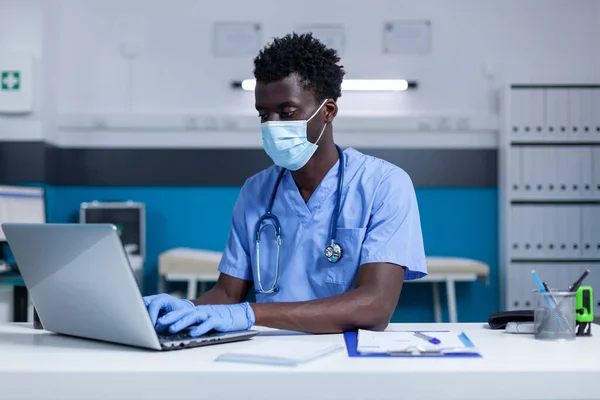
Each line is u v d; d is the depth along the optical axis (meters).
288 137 1.40
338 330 1.22
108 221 3.76
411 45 3.99
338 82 1.47
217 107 4.01
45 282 1.10
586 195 3.71
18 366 0.89
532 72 3.99
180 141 3.97
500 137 3.91
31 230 1.05
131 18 4.02
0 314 2.76
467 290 3.91
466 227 3.94
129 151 3.96
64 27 4.01
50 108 3.86
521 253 3.71
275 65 1.38
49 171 3.85
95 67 4.01
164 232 3.95
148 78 4.01
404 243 1.38
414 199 1.47
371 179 1.47
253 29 4.00
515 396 0.86
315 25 3.99
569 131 3.71
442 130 3.95
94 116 3.94
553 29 4.00
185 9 4.00
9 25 3.75
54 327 1.17
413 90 3.99
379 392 0.85
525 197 3.72
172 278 3.40
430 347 0.97
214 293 1.55
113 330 1.04
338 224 1.46
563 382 0.86
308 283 1.47
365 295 1.26
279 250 1.50
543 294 1.12
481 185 3.94
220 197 3.96
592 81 3.72
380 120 3.92
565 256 3.70
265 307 1.18
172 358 0.94
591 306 1.17
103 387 0.85
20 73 3.68
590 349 1.02
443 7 3.99
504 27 3.99
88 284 1.01
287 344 1.00
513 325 1.21
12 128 3.74
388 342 1.00
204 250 3.92
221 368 0.87
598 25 3.99
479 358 0.94
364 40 3.99
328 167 1.49
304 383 0.85
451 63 3.99
